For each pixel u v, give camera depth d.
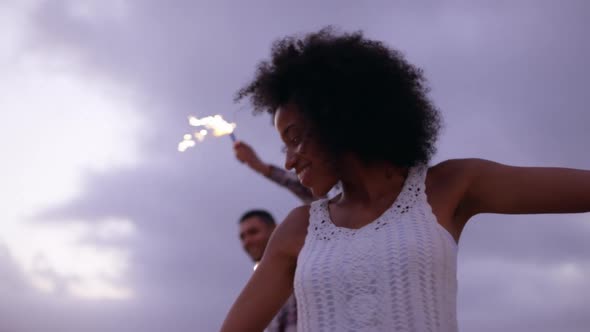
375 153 1.55
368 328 1.45
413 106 1.58
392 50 1.65
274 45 1.72
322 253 1.54
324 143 1.56
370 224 1.52
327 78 1.57
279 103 1.64
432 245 1.45
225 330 1.63
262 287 1.64
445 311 1.45
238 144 3.98
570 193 1.42
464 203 1.53
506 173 1.48
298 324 1.56
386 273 1.45
